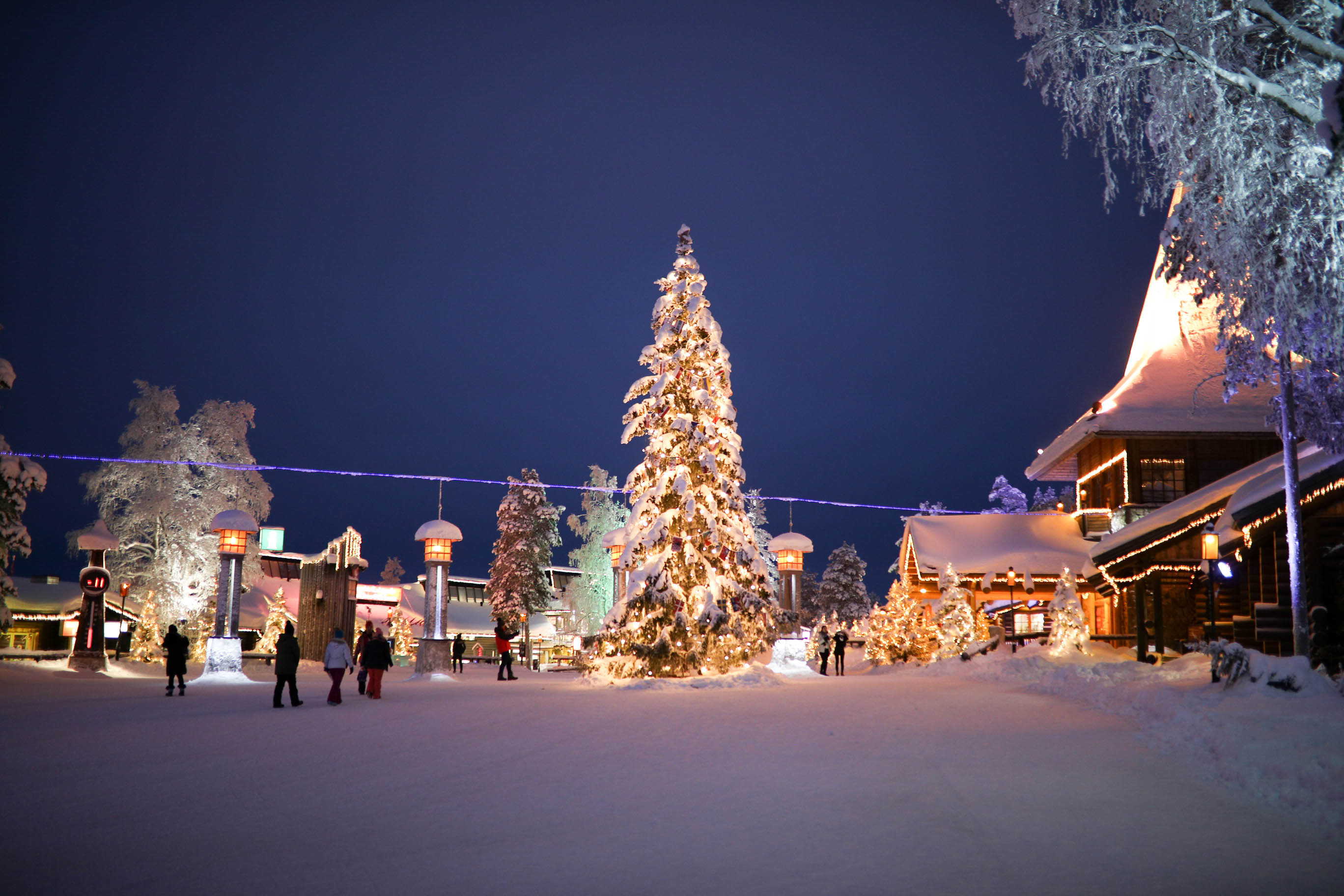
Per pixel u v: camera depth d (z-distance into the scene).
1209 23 12.70
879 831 7.70
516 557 62.62
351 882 6.49
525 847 7.38
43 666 37.59
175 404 54.66
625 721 15.72
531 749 12.64
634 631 26.34
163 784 10.47
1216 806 8.55
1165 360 42.72
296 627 47.88
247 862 7.10
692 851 7.16
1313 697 12.60
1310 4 12.82
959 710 16.44
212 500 54.34
